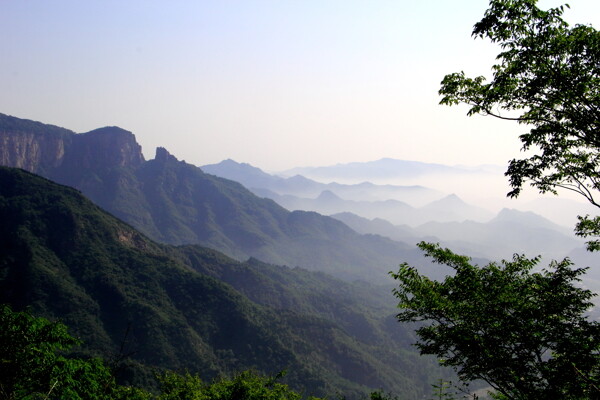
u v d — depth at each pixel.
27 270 110.12
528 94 9.91
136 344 102.94
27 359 11.14
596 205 10.70
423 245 13.34
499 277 11.66
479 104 10.91
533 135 10.51
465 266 12.32
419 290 12.05
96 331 101.75
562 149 10.66
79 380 14.30
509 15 9.71
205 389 24.34
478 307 11.13
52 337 13.15
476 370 10.89
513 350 10.44
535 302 10.93
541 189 11.20
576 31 9.20
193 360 104.50
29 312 12.85
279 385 24.52
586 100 9.45
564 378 9.30
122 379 66.00
